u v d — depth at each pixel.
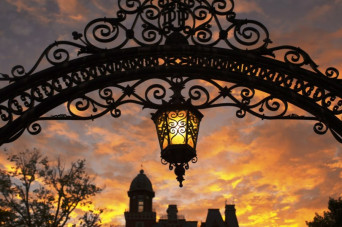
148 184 58.78
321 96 4.09
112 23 4.24
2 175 18.67
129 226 55.03
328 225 31.56
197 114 3.88
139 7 4.30
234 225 52.84
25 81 3.92
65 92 3.99
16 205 18.70
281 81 4.13
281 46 4.21
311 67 4.16
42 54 4.05
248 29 4.27
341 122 4.01
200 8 4.34
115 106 4.07
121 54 4.14
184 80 4.16
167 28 4.29
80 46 4.13
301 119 4.10
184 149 3.69
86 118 4.00
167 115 3.80
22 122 3.85
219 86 4.17
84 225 19.56
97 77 4.09
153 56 4.18
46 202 19.06
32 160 19.34
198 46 4.18
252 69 4.17
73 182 19.66
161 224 54.84
